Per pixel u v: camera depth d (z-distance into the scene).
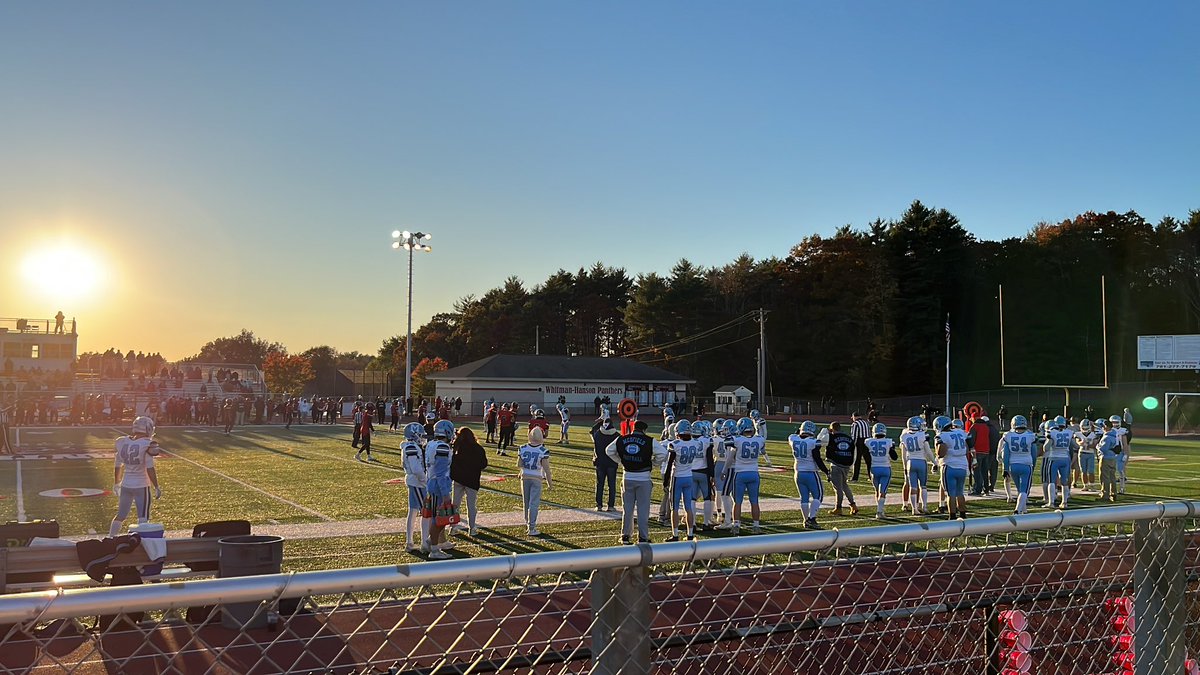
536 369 64.25
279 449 28.88
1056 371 62.97
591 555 2.66
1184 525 3.82
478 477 12.70
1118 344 64.19
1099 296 64.62
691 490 12.52
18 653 5.91
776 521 14.28
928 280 69.69
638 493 11.98
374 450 28.42
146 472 11.48
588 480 20.03
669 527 13.62
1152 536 3.70
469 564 2.53
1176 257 65.38
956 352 70.00
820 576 7.61
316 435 36.97
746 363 78.94
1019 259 68.81
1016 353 65.12
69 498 16.36
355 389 73.56
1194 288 64.56
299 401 52.16
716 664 4.84
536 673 4.88
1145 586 3.69
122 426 42.84
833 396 73.94
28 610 2.14
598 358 69.44
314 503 15.75
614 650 2.76
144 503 11.50
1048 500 16.36
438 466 11.23
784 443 32.62
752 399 67.38
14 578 6.78
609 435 15.05
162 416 47.00
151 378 59.09
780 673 4.82
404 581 2.47
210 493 17.16
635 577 2.79
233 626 6.21
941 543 10.13
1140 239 67.38
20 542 7.31
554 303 96.56
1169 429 45.69
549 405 63.66
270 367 69.31
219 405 45.28
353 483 18.98
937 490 19.19
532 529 12.62
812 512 13.68
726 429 13.97
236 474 20.84
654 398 68.00
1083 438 18.97
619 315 97.19
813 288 76.94
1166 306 64.88
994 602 4.54
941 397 63.09
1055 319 64.75
